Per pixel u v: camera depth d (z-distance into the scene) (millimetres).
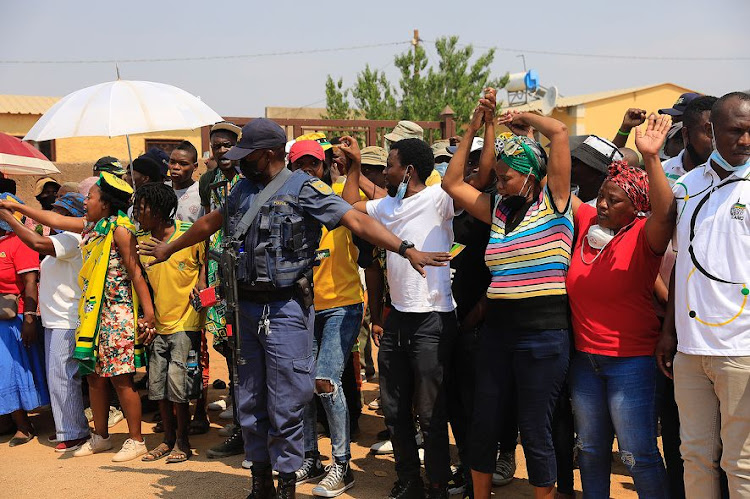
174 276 5230
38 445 5855
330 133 13297
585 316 3541
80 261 5664
